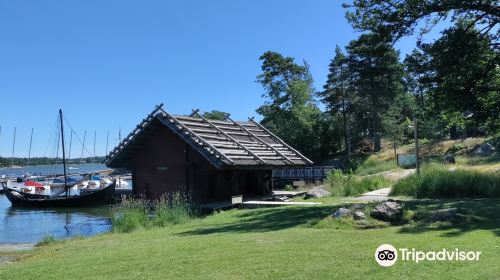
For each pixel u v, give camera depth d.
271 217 17.86
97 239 16.03
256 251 10.01
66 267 10.05
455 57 20.42
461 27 21.44
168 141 30.25
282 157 33.00
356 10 22.56
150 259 9.98
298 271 8.16
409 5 21.17
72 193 58.06
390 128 63.44
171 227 17.89
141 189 30.86
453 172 23.28
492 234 10.50
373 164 57.62
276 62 70.00
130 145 30.09
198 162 28.84
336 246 10.00
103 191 42.25
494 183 20.97
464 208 15.01
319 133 73.00
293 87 69.50
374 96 65.56
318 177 45.62
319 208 19.58
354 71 66.44
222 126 32.88
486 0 21.05
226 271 8.46
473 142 53.44
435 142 59.84
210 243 11.53
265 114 72.50
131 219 18.86
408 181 24.09
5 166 146.25
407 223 12.67
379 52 22.95
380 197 23.84
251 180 34.16
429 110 23.81
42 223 28.64
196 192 28.56
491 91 22.31
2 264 11.98
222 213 21.95
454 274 7.50
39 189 60.03
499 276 7.26
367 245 9.90
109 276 8.75
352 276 7.70
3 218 32.53
